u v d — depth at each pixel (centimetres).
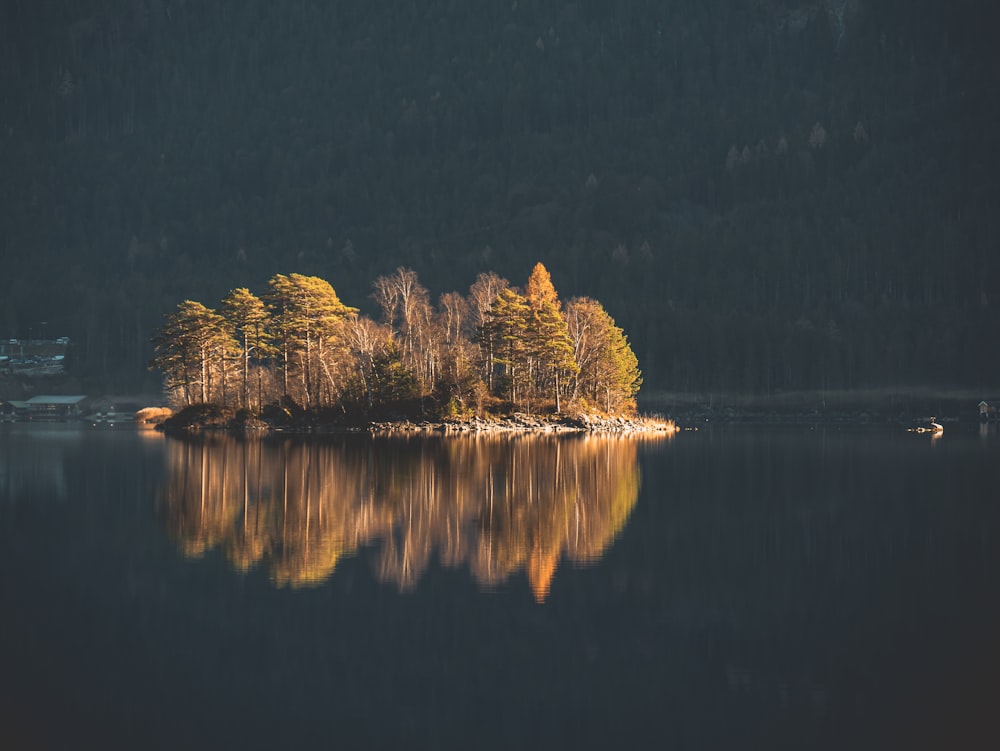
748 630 5062
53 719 4031
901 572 6266
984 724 3947
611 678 4434
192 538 7200
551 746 3806
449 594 5644
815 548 7006
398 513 8406
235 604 5431
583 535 7431
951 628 5066
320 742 3853
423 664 4597
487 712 4106
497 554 6700
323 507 8725
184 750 3781
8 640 4875
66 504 8875
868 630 5053
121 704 4181
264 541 7081
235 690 4319
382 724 4000
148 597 5562
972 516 8469
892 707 4100
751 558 6650
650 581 5988
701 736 3869
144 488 10069
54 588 5738
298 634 4978
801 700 4188
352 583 5869
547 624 5147
